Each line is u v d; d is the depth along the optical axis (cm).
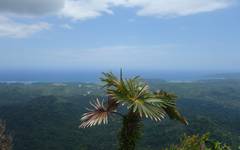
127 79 641
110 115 640
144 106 605
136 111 622
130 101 614
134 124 654
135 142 660
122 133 662
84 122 634
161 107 627
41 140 8269
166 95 645
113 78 645
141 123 661
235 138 6675
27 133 8769
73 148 7675
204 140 761
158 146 6912
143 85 643
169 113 654
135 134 656
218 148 774
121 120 663
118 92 625
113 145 7506
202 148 748
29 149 7806
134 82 642
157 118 600
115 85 635
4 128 945
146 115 593
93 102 650
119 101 610
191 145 755
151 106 611
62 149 7688
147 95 627
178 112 654
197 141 757
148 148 6781
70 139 8244
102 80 647
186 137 773
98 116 627
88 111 645
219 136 6531
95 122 618
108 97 644
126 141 658
